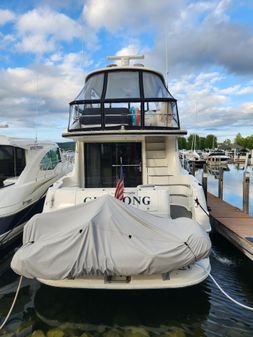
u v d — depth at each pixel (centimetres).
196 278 403
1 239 612
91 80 655
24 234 409
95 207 409
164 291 468
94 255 360
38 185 778
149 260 360
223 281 554
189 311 445
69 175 654
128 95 622
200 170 3288
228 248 721
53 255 362
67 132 589
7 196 645
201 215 516
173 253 369
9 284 538
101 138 635
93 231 370
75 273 361
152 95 637
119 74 638
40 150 824
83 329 411
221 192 1162
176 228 403
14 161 754
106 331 407
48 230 406
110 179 665
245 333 409
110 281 395
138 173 662
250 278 567
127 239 373
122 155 664
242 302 480
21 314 447
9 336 400
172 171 656
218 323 427
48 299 472
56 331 407
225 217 815
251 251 578
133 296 464
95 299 463
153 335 402
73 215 417
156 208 476
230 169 3303
